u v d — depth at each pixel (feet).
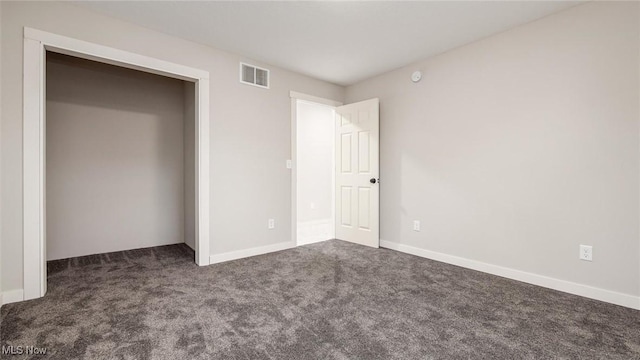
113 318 6.16
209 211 9.96
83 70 10.93
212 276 8.76
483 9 7.63
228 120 10.36
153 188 12.50
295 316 6.32
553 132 7.89
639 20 6.64
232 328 5.82
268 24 8.46
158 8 7.67
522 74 8.43
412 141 11.30
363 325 5.97
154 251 11.64
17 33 6.84
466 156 9.71
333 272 9.18
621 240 6.93
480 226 9.39
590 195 7.34
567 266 7.72
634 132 6.73
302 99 12.48
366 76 12.70
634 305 6.75
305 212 18.22
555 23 7.82
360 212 12.80
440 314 6.45
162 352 5.04
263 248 11.35
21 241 6.92
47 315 6.26
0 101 6.62
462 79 9.78
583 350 5.16
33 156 6.99
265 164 11.37
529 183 8.34
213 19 8.20
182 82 13.16
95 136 11.17
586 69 7.35
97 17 7.88
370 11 7.76
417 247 11.16
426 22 8.30
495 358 4.93
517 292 7.66
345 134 13.41
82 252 10.94
